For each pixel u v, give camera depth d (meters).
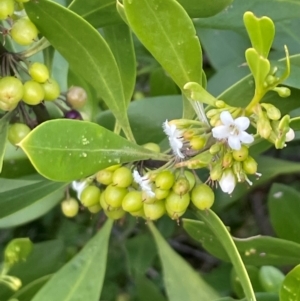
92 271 0.16
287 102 0.17
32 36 0.15
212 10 0.15
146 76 0.33
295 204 0.21
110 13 0.16
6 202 0.17
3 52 0.16
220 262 0.34
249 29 0.12
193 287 0.18
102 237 0.17
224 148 0.14
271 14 0.19
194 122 0.14
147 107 0.21
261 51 0.13
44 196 0.17
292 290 0.15
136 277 0.25
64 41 0.15
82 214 0.33
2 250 0.35
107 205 0.16
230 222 0.35
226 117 0.13
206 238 0.17
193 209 0.16
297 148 0.33
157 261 0.34
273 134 0.13
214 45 0.25
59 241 0.23
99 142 0.14
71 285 0.16
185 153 0.15
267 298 0.17
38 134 0.13
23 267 0.22
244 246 0.17
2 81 0.15
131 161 0.15
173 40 0.15
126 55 0.17
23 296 0.18
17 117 0.18
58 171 0.13
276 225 0.21
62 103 0.20
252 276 0.19
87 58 0.15
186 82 0.15
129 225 0.30
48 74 0.16
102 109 0.27
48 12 0.15
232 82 0.23
